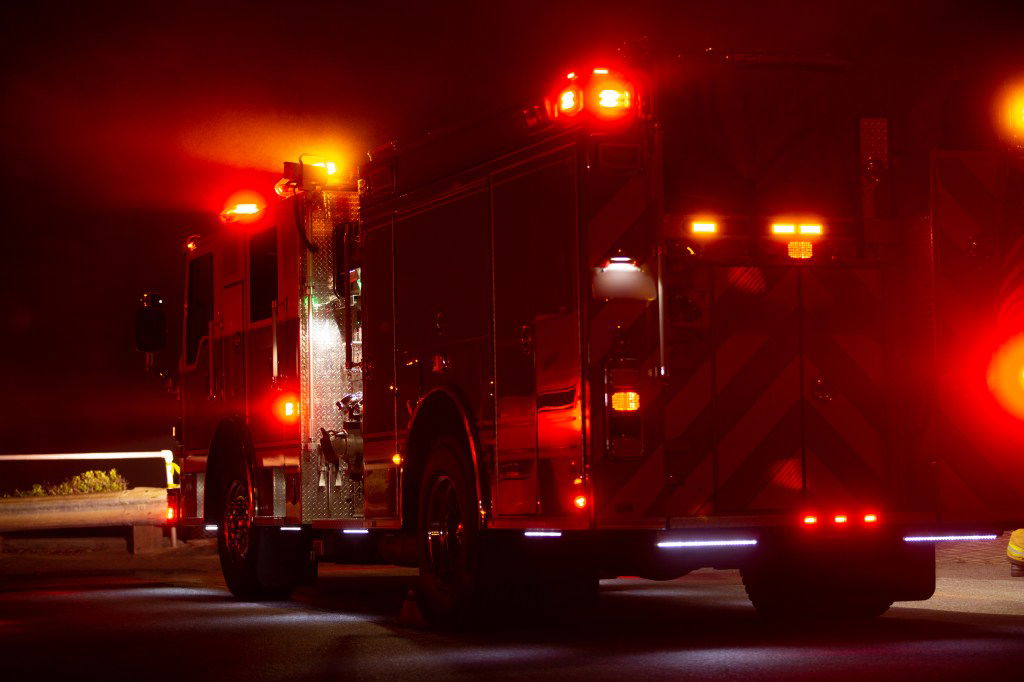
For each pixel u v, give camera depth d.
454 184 11.62
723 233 10.36
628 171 10.06
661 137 10.23
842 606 11.53
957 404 10.73
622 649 10.20
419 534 11.91
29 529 23.88
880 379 10.65
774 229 10.48
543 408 10.38
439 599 11.59
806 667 9.09
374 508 12.72
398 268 12.41
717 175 10.40
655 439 10.05
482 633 11.39
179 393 16.88
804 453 10.44
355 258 13.39
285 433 14.23
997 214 10.81
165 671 9.70
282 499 14.35
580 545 10.34
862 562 11.21
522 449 10.60
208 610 13.83
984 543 18.78
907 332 10.72
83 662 10.16
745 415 10.30
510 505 10.72
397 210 12.48
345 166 14.10
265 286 14.83
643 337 10.06
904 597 11.34
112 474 28.41
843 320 10.60
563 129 10.30
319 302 13.91
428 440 12.06
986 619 11.76
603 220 10.05
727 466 10.23
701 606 13.33
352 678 9.16
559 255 10.29
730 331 10.34
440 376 11.73
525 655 10.02
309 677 9.27
